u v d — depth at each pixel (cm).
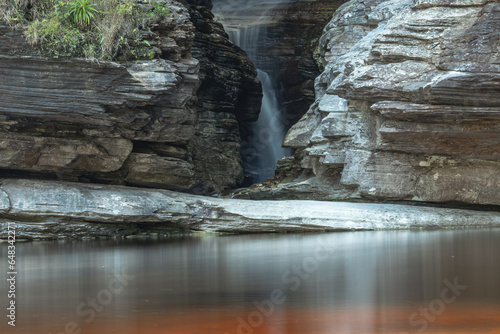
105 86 1602
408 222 1702
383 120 1844
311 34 3127
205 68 2539
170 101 1739
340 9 2431
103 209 1598
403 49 1741
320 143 2088
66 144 1708
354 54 2022
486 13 1622
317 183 2105
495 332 548
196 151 2475
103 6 1614
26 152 1673
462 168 1862
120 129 1741
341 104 2003
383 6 2223
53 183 1648
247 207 1733
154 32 1681
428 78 1673
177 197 1739
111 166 1783
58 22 1544
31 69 1559
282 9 3216
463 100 1631
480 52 1605
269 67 3200
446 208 1845
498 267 916
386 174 1895
